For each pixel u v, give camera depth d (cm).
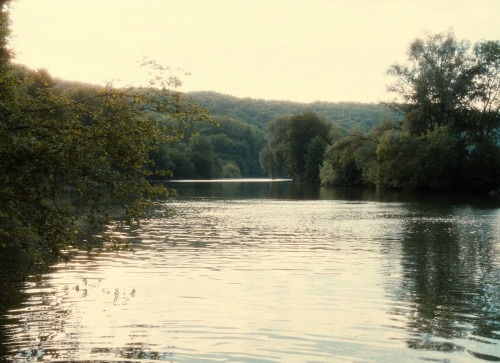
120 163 1434
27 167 1321
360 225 4009
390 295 1834
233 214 4894
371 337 1388
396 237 3328
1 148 1272
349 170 11200
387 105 9306
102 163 1388
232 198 7519
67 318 1518
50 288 1880
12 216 1374
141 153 1421
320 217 4650
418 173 9044
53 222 1388
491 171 8988
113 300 1717
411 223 4172
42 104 1415
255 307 1653
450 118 9169
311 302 1722
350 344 1335
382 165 9356
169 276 2098
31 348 1279
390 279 2091
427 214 4994
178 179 15888
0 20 1972
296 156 13538
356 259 2520
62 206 1440
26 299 1725
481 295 1844
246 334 1398
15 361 1197
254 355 1254
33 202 1380
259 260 2466
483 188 9069
